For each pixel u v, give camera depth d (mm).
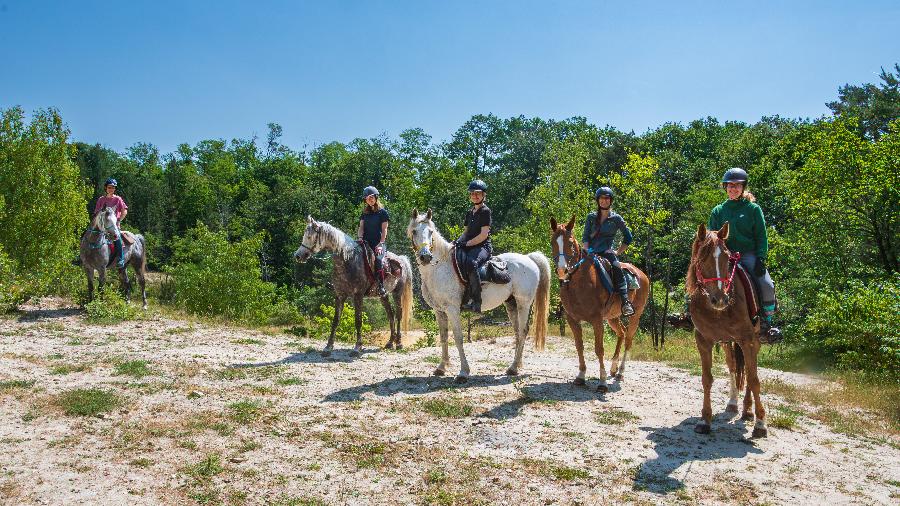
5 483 5051
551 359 11836
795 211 20125
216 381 8547
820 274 17672
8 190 17547
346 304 14578
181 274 24406
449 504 4871
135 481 5188
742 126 54344
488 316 29250
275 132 85500
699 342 6871
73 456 5676
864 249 19172
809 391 9266
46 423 6543
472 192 8984
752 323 6609
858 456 6219
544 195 27422
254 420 6844
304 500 4906
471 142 70125
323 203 57562
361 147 73688
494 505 4871
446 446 6172
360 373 9398
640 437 6574
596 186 39688
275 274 51500
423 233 8414
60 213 17875
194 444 6059
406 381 8891
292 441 6246
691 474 5559
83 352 10133
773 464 5883
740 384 7609
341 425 6746
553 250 8289
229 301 22391
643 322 26484
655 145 51094
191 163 83375
